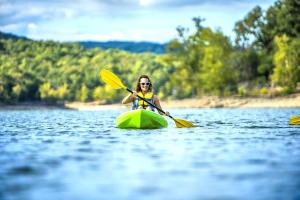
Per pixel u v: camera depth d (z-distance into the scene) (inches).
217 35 2603.3
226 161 262.8
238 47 2795.3
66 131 468.8
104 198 179.6
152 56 4650.6
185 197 180.5
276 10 2812.5
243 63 2556.6
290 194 183.0
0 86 2783.0
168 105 2422.5
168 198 179.2
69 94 3430.1
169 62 2925.7
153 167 244.1
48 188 196.1
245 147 325.4
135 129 484.4
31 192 189.2
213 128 496.7
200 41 2795.3
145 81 519.8
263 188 193.5
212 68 2437.3
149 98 522.0
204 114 1000.2
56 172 231.0
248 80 2541.8
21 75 3587.6
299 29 2662.4
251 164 252.1
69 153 298.7
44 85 3334.2
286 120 657.0
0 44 4977.9
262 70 2450.8
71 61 4603.8
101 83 3732.8
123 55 4729.3
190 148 320.5
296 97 2078.0
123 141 367.9
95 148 324.2
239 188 193.9
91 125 562.3
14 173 229.0
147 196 182.4
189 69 2805.1
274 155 285.4
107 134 430.0
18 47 4931.1
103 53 4790.8
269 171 230.8
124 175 222.5
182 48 2834.6
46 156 285.7
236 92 2416.3
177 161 263.4
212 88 2486.5
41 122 647.8
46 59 4650.6
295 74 2151.8
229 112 1146.7
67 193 187.3
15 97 2819.9
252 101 2110.0
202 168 240.2
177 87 2765.7
